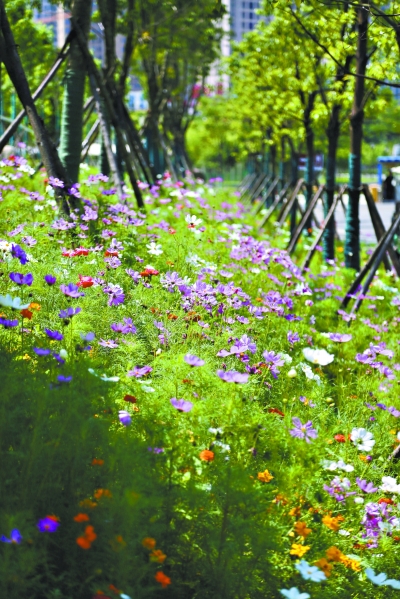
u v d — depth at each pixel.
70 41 13.07
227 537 4.09
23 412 4.37
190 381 5.42
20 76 10.76
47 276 5.72
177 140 35.88
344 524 5.02
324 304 11.34
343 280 13.93
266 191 34.31
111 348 6.33
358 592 4.50
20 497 3.89
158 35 23.77
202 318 7.42
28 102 10.84
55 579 3.66
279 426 5.15
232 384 5.33
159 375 5.99
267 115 24.20
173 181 22.66
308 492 4.86
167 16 23.56
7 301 5.11
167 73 28.98
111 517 3.76
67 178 10.75
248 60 21.38
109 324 6.62
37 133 10.70
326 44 14.07
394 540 5.00
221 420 4.98
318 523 4.67
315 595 4.17
